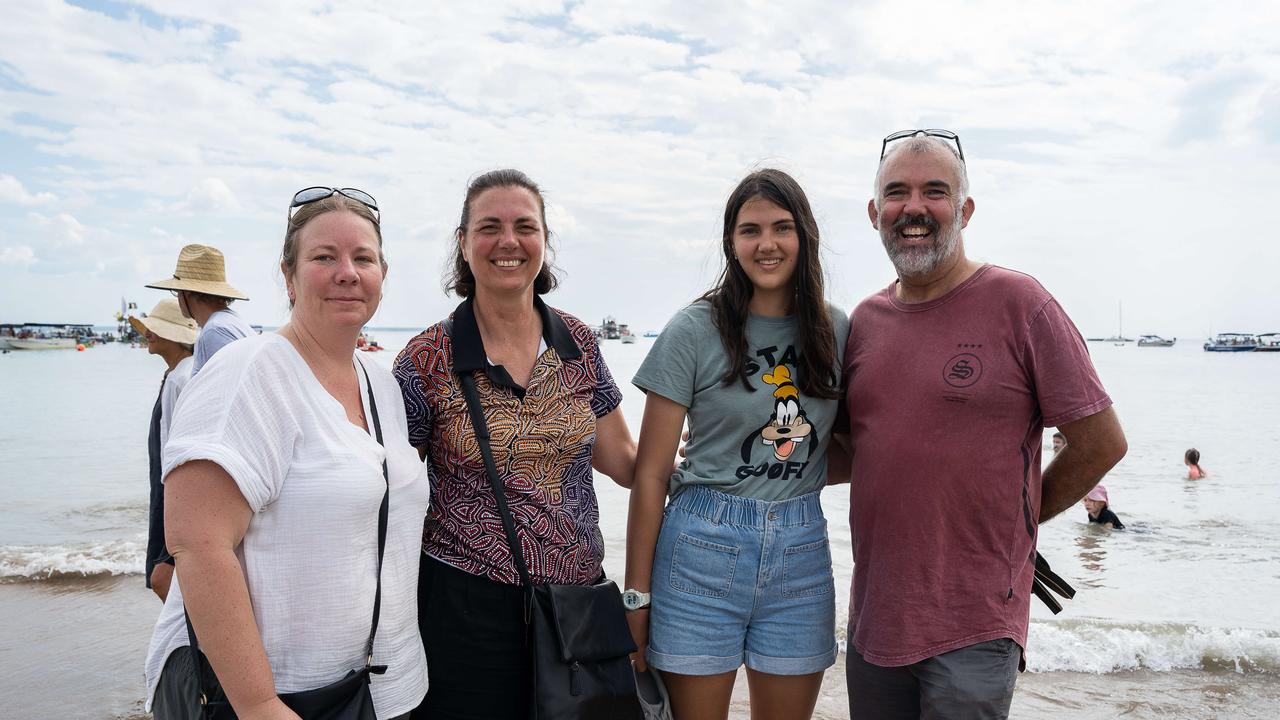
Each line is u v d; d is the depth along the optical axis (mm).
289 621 1958
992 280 2715
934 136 2840
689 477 2971
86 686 4871
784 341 2979
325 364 2182
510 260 2611
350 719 1967
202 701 1897
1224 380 55312
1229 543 9523
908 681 2779
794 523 2916
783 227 2875
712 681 2938
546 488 2586
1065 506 2826
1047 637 5863
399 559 2195
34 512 10445
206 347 4293
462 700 2479
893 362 2768
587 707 2432
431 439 2604
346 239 2135
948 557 2621
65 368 58938
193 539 1799
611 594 2619
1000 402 2592
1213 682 5188
